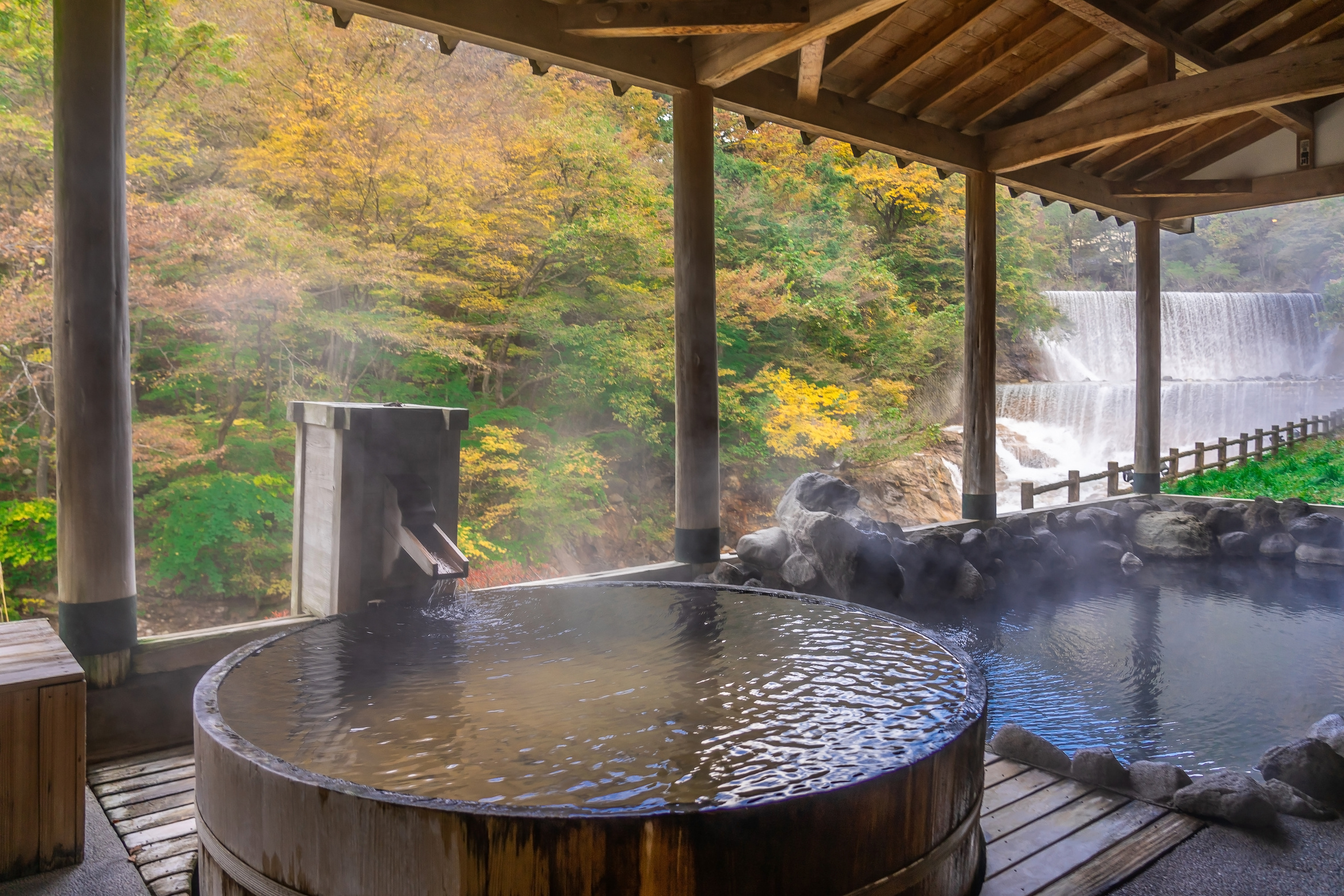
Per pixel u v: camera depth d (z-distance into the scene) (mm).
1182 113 5066
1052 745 2748
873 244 14148
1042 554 6355
